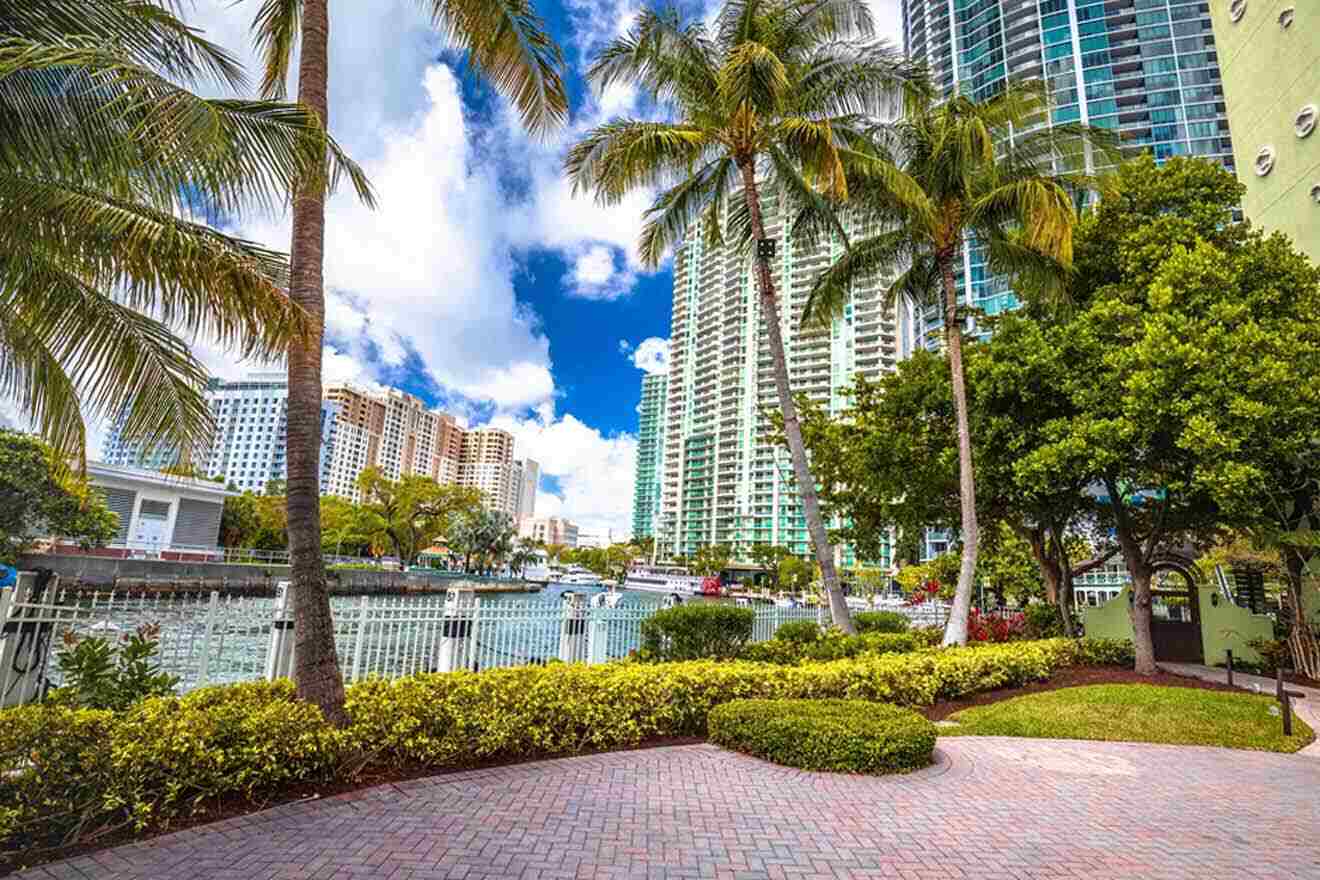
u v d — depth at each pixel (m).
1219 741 8.40
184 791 4.50
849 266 15.32
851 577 65.12
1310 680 12.96
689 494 122.44
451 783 5.36
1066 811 5.43
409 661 8.30
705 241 16.58
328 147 5.91
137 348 5.48
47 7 4.98
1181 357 10.32
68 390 6.48
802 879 3.88
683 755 6.61
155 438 5.73
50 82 4.43
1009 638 16.88
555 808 4.90
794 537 102.00
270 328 4.87
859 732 6.23
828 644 10.77
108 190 4.75
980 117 13.08
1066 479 12.04
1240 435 9.89
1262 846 4.72
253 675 7.39
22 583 5.93
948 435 14.96
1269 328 10.88
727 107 11.92
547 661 9.01
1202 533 14.22
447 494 65.12
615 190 12.55
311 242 6.11
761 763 6.42
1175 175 13.45
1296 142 15.70
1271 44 16.66
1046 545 18.08
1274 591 19.41
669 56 12.61
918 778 6.17
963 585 12.84
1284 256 12.04
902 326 101.75
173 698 5.48
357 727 5.34
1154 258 12.59
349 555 73.56
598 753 6.56
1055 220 11.80
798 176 13.92
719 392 117.25
